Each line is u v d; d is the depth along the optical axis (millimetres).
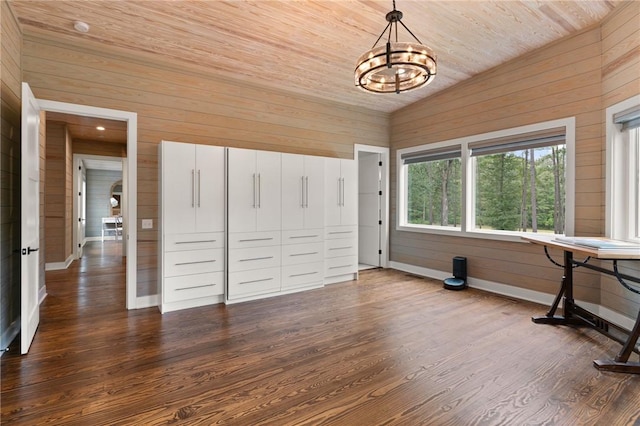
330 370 2350
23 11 2867
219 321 3340
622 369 2301
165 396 2021
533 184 4027
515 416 1822
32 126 2799
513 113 4105
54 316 3469
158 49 3584
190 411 1875
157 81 3840
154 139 3830
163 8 2865
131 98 3689
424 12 2992
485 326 3195
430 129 5250
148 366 2395
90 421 1778
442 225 5195
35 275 2986
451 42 3598
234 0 2770
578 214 3508
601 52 3299
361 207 6484
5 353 2596
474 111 4578
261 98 4602
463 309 3711
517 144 4113
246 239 4016
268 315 3525
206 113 4160
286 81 4504
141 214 3768
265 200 4156
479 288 4582
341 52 3707
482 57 3996
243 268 4000
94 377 2234
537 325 3219
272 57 3803
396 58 2414
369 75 2666
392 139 5996
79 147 7027
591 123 3396
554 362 2455
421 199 5574
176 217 3607
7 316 2797
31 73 3197
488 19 3154
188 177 3672
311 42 3486
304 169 4504
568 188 3580
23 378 2209
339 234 5004
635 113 2898
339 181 5000
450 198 5055
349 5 2855
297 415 1842
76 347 2707
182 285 3654
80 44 3412
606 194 3225
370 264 6297
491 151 4414
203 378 2236
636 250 2348
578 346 2730
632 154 3082
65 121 5637
